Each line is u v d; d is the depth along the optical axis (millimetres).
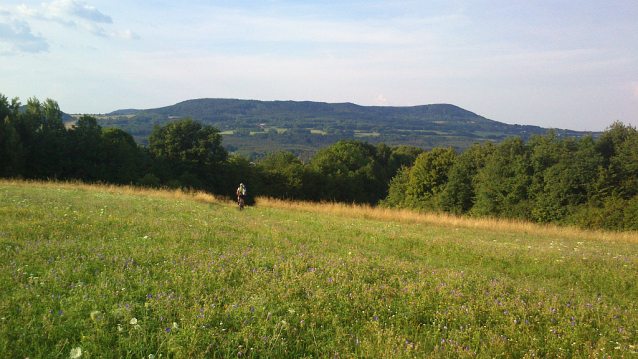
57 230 9062
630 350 5094
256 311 5289
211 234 11000
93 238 8805
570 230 21000
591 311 6449
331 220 18750
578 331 5609
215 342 4410
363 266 8289
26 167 41750
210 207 19438
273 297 5984
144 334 4398
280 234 12391
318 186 75250
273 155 93062
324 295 6191
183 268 6852
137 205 16016
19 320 4398
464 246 12586
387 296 6547
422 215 23250
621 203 31797
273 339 4629
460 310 6070
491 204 44219
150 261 7273
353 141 112312
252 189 65250
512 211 41188
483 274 9281
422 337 5281
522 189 42406
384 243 13000
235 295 5875
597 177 37094
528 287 7898
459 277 8078
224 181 64875
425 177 57562
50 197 15398
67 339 4086
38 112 45344
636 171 36219
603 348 5109
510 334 5441
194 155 62594
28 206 12344
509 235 18109
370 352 4691
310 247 10523
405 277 7934
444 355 4773
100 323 4465
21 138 41094
